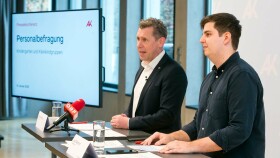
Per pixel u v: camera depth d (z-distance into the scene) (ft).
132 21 25.39
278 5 12.42
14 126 29.04
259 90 9.66
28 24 22.35
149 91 13.01
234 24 9.78
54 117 12.39
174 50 21.61
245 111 9.29
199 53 21.04
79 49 19.98
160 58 13.15
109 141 10.82
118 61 26.73
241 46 13.52
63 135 11.36
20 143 24.02
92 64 19.53
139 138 11.18
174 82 12.72
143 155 9.16
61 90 20.88
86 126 12.71
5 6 31.89
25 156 21.22
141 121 12.55
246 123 9.28
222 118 9.71
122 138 11.43
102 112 28.55
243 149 9.61
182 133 10.74
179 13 21.26
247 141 9.59
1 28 31.83
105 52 29.35
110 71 29.17
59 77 20.95
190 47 20.95
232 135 9.24
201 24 10.12
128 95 25.36
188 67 21.03
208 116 9.97
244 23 13.42
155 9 24.58
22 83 22.89
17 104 32.86
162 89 12.81
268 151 12.74
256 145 9.66
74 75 20.26
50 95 21.47
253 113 9.40
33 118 32.24
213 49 9.78
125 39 25.40
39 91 22.00
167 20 23.45
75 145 9.20
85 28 19.71
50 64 21.34
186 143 9.52
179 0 21.25
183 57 21.11
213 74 10.26
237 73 9.49
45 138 11.03
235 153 9.63
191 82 21.07
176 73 12.81
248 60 13.33
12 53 23.39
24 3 32.22
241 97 9.33
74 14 20.11
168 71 12.84
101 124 9.54
